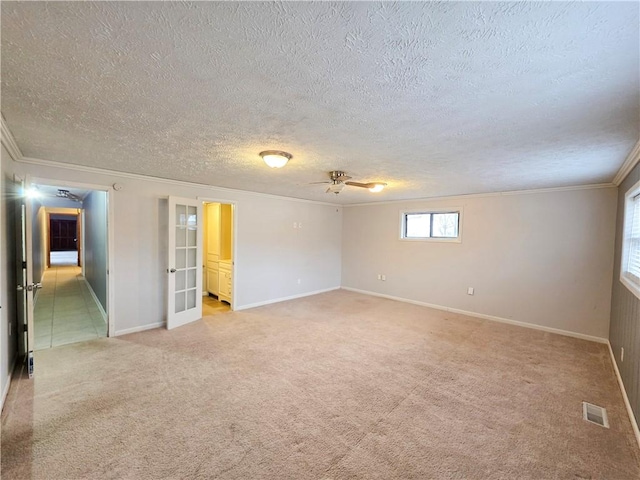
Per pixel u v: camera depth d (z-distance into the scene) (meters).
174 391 2.73
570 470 1.91
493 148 2.62
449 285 5.70
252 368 3.22
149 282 4.37
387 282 6.69
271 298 6.12
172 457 1.95
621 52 1.24
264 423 2.31
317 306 5.89
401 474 1.85
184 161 3.28
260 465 1.90
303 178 4.20
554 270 4.57
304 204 6.68
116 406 2.48
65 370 3.08
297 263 6.60
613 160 2.94
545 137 2.33
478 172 3.57
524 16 1.05
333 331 4.44
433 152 2.77
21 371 3.03
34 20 1.09
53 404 2.49
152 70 1.45
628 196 3.23
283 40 1.21
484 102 1.75
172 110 1.92
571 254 4.42
